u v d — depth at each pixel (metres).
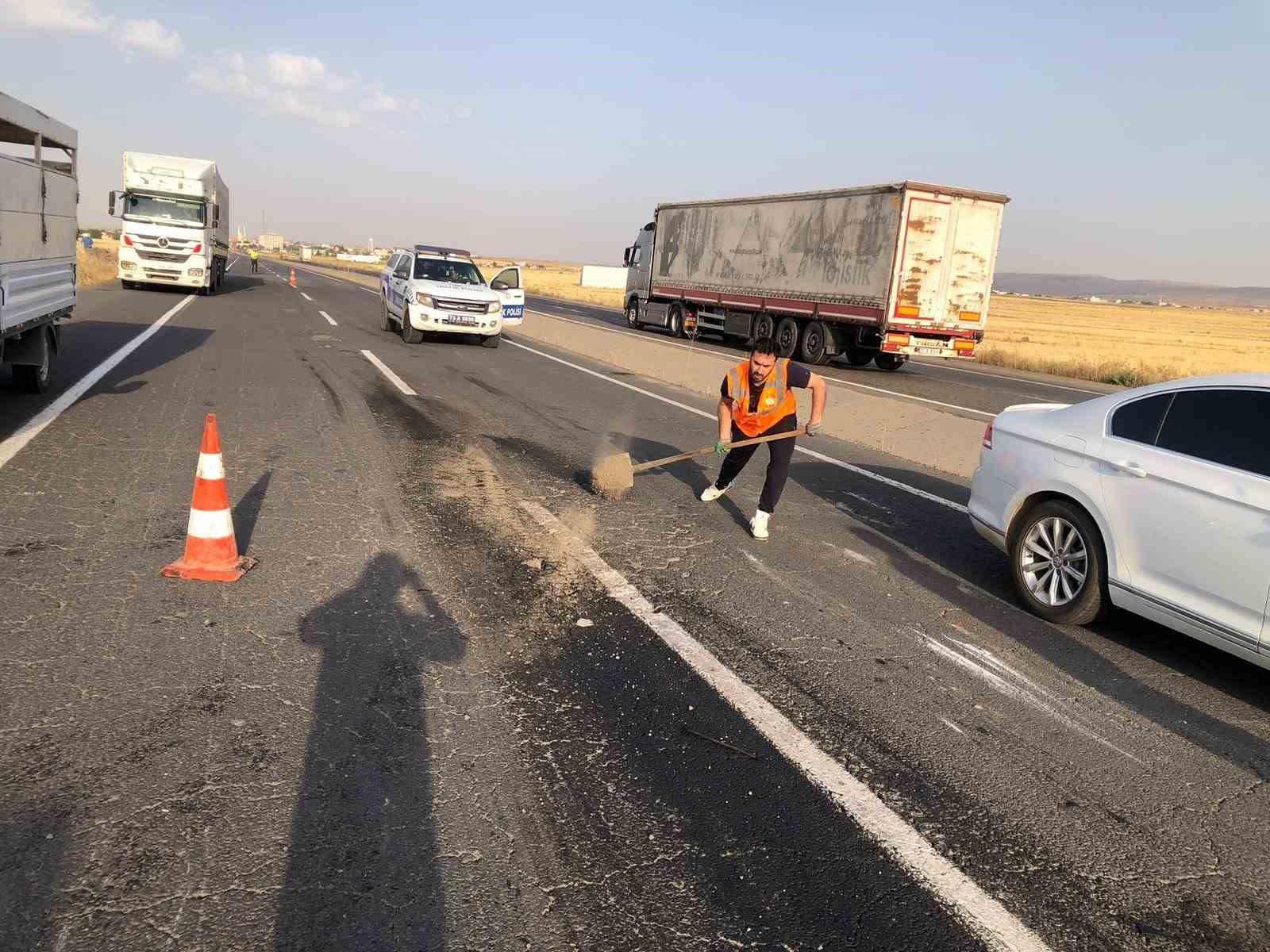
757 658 4.24
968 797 3.22
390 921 2.40
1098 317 100.25
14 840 2.57
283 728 3.28
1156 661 4.60
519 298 21.38
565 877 2.63
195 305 22.94
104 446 7.19
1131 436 4.69
